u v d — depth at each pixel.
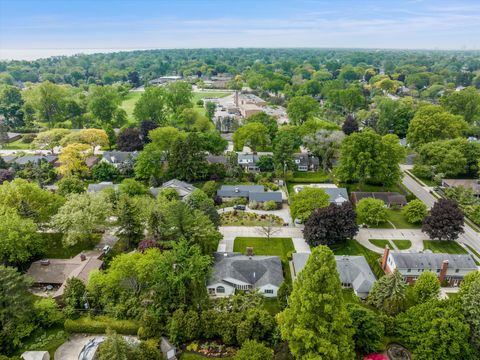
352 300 56.34
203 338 48.44
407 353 44.94
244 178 105.06
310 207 77.06
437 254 62.69
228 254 64.94
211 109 175.25
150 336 47.03
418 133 122.12
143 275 52.78
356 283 58.19
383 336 46.12
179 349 47.06
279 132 129.12
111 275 52.84
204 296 52.97
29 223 63.16
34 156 118.25
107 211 69.94
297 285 39.00
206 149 120.50
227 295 58.44
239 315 48.53
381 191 97.12
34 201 71.25
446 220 71.88
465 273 61.38
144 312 49.91
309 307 36.19
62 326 51.16
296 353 38.47
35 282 58.19
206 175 104.06
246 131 119.56
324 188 92.75
